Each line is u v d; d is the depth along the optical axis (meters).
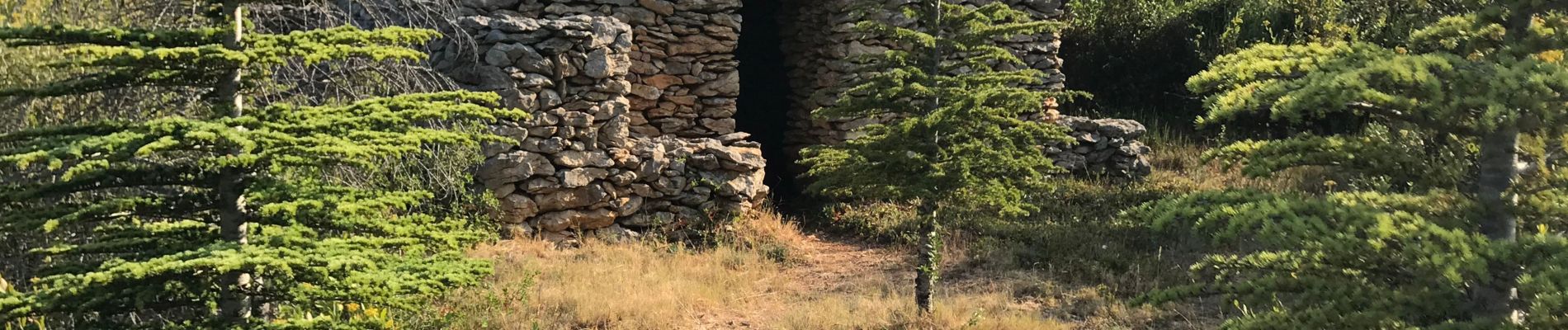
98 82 4.50
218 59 4.36
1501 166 4.17
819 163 8.91
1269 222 4.13
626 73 10.94
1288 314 4.46
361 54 4.77
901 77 8.21
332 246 4.60
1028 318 8.48
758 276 10.20
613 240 10.67
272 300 4.76
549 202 10.43
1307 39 14.68
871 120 12.38
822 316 8.56
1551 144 4.33
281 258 4.34
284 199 4.54
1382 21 12.23
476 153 9.53
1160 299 4.82
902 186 8.27
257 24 7.09
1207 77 4.58
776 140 14.00
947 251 10.74
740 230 11.20
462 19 10.31
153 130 4.18
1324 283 4.35
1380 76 4.08
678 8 11.68
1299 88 4.12
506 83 10.14
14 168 6.12
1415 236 4.01
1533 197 4.20
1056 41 13.55
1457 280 3.75
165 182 4.61
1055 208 12.15
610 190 10.77
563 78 10.45
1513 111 3.79
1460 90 3.90
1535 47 4.02
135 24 6.30
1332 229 4.19
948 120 7.97
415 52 4.78
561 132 10.47
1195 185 13.11
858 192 8.79
